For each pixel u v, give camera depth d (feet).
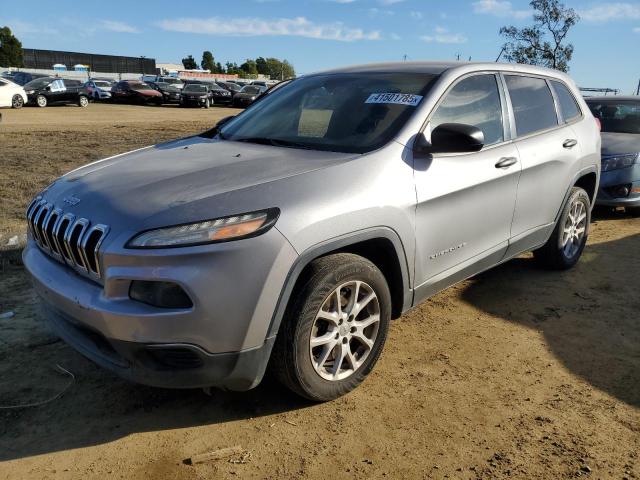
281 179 9.48
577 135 16.47
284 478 8.45
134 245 8.31
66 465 8.66
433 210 11.27
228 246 8.38
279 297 8.87
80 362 11.60
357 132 11.50
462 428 9.68
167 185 9.47
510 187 13.52
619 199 23.79
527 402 10.47
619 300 15.39
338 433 9.51
